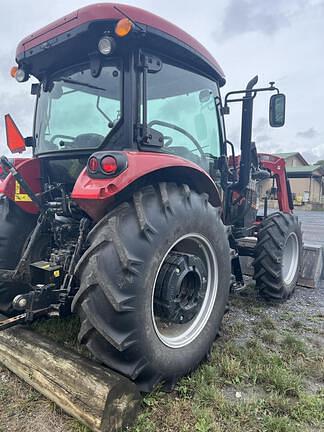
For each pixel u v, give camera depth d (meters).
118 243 1.74
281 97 3.08
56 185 2.64
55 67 2.48
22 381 2.00
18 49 2.35
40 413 1.77
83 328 1.78
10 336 2.13
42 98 2.65
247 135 3.20
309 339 2.77
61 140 2.50
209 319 2.31
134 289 1.74
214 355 2.38
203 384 2.02
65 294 2.10
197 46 2.44
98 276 1.70
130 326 1.74
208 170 3.00
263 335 2.79
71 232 2.46
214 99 3.00
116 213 1.82
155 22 2.07
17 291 2.65
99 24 1.98
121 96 2.12
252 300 3.71
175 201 2.01
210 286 2.38
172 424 1.71
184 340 2.11
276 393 1.97
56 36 2.12
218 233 2.34
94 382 1.64
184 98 2.61
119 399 1.62
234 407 1.85
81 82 2.34
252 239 3.75
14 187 2.65
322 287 4.36
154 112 2.37
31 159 2.76
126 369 1.77
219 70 2.90
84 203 1.83
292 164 35.28
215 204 2.57
